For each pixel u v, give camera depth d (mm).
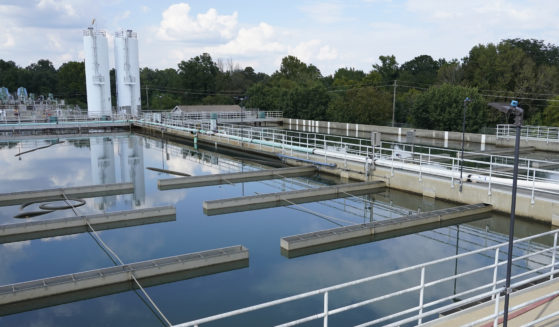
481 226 17297
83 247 15000
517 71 65625
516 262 13742
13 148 39469
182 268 12344
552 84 61688
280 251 14531
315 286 11930
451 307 6555
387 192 22750
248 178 25875
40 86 120250
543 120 54719
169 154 36500
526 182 17688
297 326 9758
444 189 20578
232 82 112062
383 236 15984
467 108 55250
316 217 18516
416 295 11414
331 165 27141
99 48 59594
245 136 45031
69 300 11047
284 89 83000
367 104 66312
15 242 15531
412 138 26469
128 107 62344
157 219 17938
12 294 10484
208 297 11266
